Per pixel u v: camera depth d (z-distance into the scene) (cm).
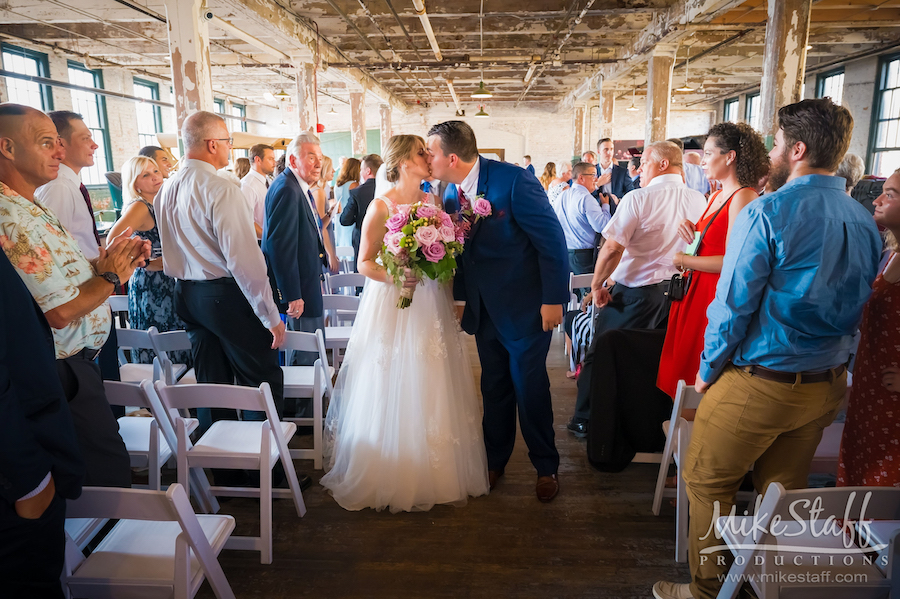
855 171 296
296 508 246
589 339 378
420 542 226
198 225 241
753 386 155
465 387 262
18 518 129
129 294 338
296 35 824
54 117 261
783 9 522
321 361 288
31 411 133
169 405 208
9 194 152
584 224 496
